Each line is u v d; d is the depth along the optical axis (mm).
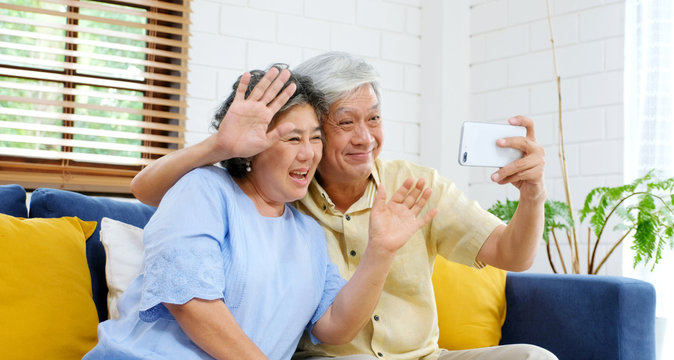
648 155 2783
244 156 1403
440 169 3336
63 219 1872
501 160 1553
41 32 2777
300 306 1456
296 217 1589
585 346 2096
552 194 3115
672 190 2570
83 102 2826
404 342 1683
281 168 1453
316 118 1509
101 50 2869
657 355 2346
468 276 2320
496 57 3359
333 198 1729
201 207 1355
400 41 3416
